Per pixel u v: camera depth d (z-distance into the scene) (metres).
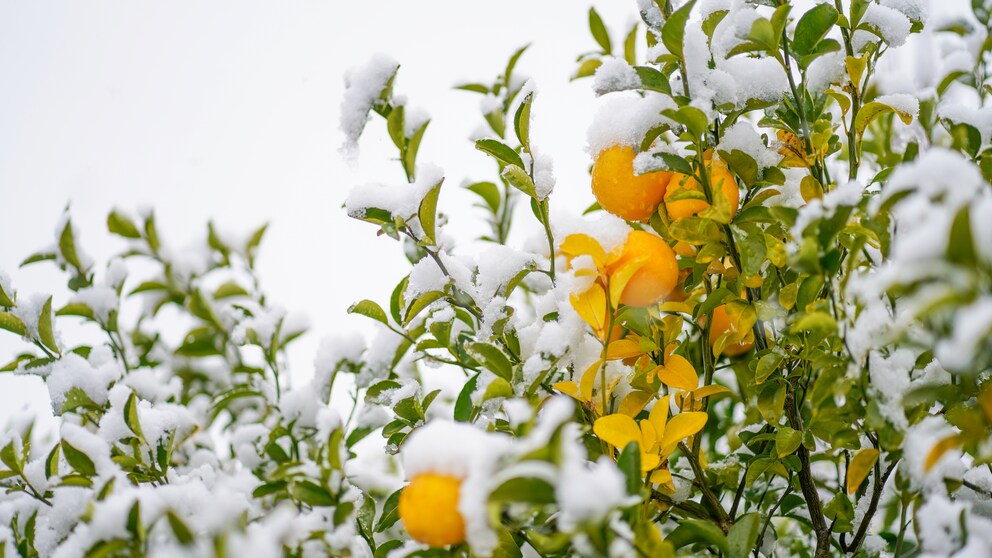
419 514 1.42
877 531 1.64
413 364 1.81
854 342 1.44
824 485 1.70
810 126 1.60
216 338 1.95
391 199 1.61
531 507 1.40
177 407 1.72
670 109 1.49
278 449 1.73
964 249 1.30
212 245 1.99
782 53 1.60
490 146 1.59
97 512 1.45
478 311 1.62
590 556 1.38
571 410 1.35
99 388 1.69
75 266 1.87
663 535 1.65
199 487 1.53
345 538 1.53
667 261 1.54
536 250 1.68
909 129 1.70
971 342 1.29
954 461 1.47
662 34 1.51
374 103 1.65
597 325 1.54
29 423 1.75
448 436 1.42
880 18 1.58
